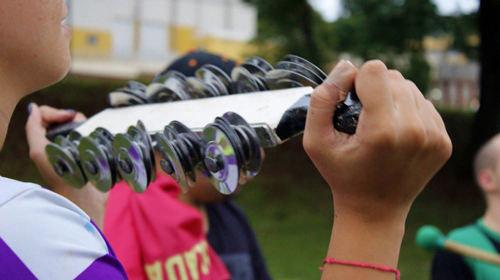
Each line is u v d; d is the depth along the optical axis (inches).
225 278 52.7
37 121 42.5
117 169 31.4
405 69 368.2
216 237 67.4
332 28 450.6
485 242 72.0
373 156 20.8
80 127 38.9
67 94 287.6
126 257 45.6
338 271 23.0
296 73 27.0
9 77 23.8
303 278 180.1
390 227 23.0
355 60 425.1
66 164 35.2
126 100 37.9
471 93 732.7
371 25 351.9
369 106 20.5
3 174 257.8
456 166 362.6
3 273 18.0
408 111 20.9
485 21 339.0
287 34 420.5
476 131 354.0
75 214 20.9
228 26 588.1
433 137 21.4
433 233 73.4
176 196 54.9
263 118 25.7
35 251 18.5
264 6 388.8
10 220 18.7
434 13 345.4
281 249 222.5
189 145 27.1
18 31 23.0
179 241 47.9
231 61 60.3
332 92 22.0
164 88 35.1
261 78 30.3
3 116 24.0
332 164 22.3
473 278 70.5
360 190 22.5
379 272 22.5
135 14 534.9
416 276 188.7
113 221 47.5
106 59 511.5
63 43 25.7
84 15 497.7
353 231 23.1
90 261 19.7
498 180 74.2
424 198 336.8
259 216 289.4
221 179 25.8
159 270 46.5
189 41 571.5
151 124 32.4
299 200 319.6
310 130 22.6
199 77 34.0
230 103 29.1
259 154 25.3
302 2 377.4
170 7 557.9
